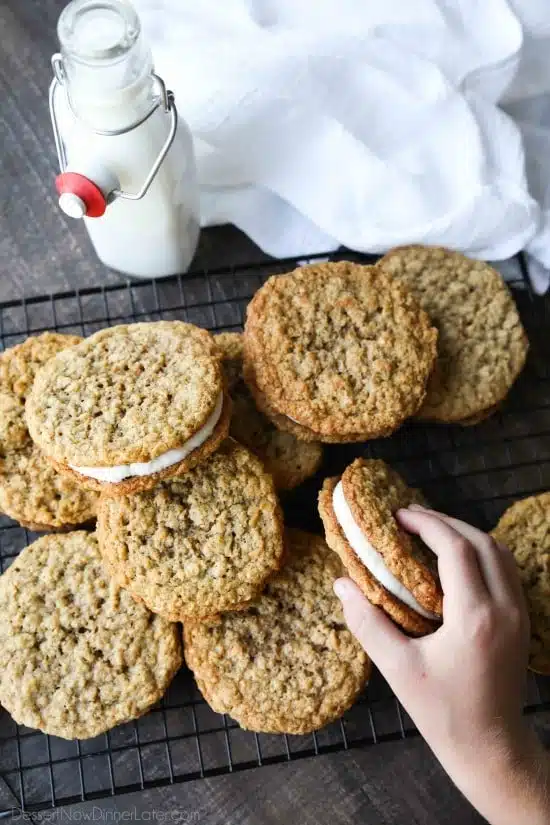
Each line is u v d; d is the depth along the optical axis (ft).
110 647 1.72
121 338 1.73
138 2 1.89
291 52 1.85
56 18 2.07
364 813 1.81
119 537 1.68
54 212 2.01
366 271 1.82
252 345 1.76
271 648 1.73
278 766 1.82
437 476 1.92
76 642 1.72
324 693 1.71
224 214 1.99
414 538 1.70
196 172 1.88
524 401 1.95
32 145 2.03
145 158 1.68
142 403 1.65
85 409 1.65
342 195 1.94
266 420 1.84
